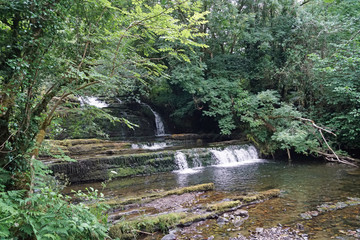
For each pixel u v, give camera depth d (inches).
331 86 444.5
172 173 392.8
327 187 284.2
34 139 125.2
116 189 302.7
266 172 388.2
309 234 166.2
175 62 521.3
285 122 507.5
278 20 583.8
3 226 82.9
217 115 603.5
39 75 115.5
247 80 645.3
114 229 164.7
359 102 413.7
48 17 105.8
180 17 408.5
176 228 181.6
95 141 458.0
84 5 137.8
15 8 92.7
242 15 532.7
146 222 177.3
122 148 454.0
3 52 97.5
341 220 188.4
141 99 770.2
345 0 496.1
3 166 107.4
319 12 562.6
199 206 223.6
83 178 331.3
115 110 655.1
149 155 399.2
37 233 90.7
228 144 536.7
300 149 460.8
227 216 202.4
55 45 126.6
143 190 296.2
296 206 223.1
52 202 102.5
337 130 455.5
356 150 481.7
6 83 98.1
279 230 173.8
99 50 145.7
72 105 160.1
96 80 137.2
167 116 770.2
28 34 100.0
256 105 549.0
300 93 531.5
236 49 682.2
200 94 583.8
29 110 111.8
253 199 238.2
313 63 498.0
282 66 567.8
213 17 522.9
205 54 625.3
